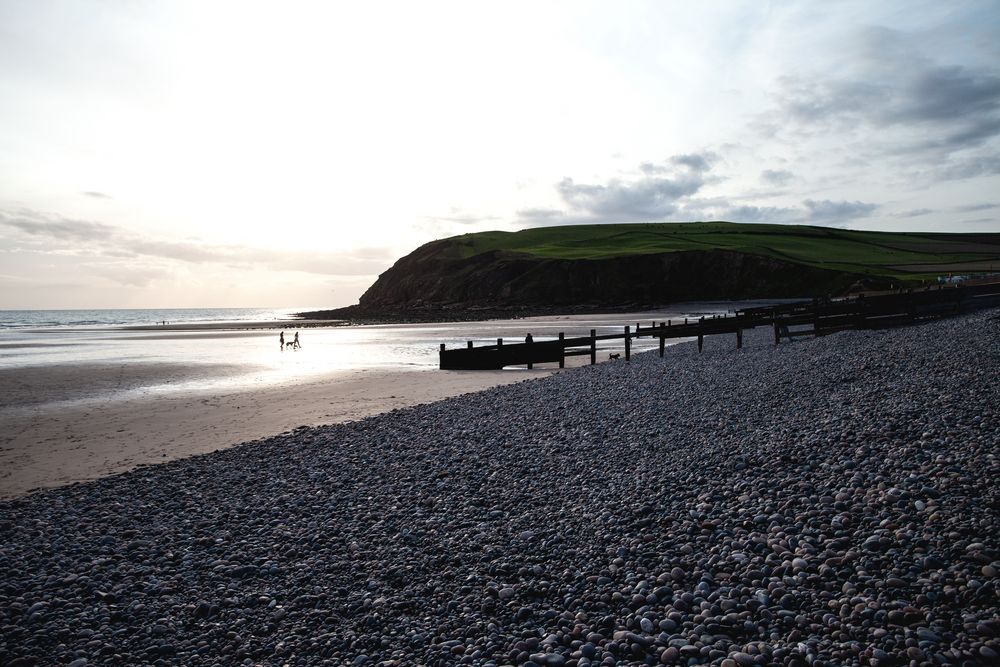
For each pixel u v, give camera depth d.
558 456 11.48
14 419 18.72
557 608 5.96
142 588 7.08
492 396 19.61
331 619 6.09
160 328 95.81
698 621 5.37
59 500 10.62
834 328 28.62
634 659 4.94
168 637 5.96
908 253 127.62
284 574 7.29
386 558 7.52
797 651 4.75
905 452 8.62
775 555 6.38
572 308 107.44
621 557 6.87
